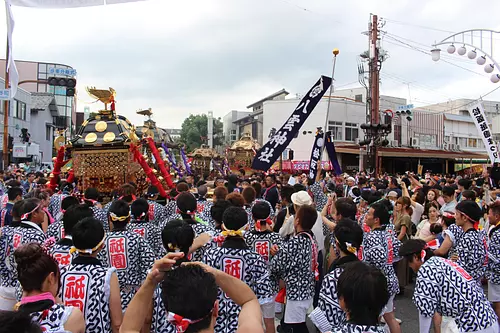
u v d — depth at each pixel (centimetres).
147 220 559
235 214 400
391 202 806
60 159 1004
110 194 953
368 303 245
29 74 4403
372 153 2262
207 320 202
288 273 470
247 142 3089
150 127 1554
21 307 264
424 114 4512
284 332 482
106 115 1016
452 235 521
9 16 1027
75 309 277
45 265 273
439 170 4503
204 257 404
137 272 424
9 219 721
